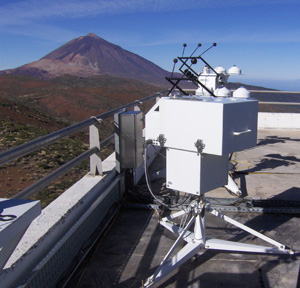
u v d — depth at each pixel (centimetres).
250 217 325
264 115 801
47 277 205
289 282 227
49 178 228
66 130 246
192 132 223
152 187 405
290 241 282
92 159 313
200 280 230
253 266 245
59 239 221
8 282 168
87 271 241
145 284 210
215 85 461
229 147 217
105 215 317
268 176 450
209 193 389
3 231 99
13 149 184
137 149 344
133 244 278
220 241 257
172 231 278
